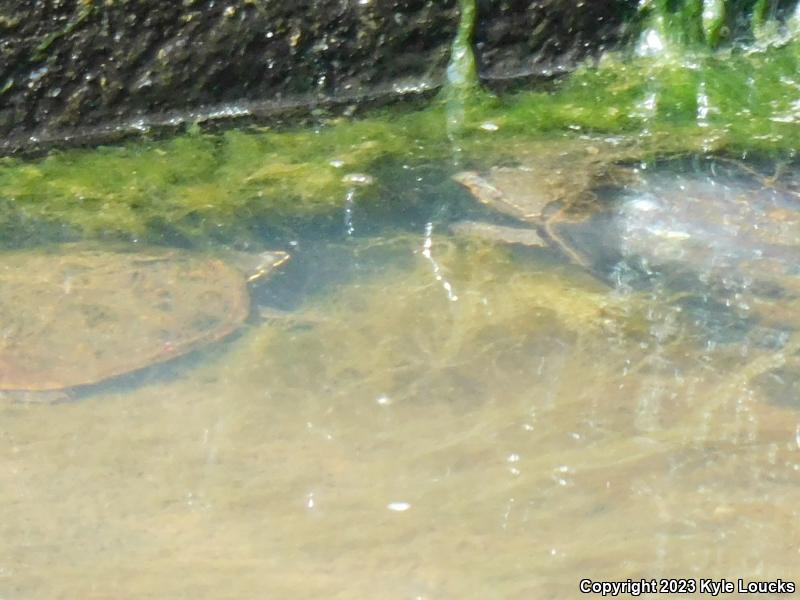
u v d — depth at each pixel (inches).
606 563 203.9
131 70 352.8
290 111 372.5
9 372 256.8
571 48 389.7
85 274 291.9
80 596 197.2
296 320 279.0
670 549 207.3
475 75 379.9
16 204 327.9
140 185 339.0
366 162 350.6
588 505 219.3
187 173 345.4
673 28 391.5
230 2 350.9
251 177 343.6
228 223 320.2
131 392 253.1
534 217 319.0
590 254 302.7
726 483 225.0
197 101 363.9
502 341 271.7
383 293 290.4
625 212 318.0
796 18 397.1
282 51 362.6
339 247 309.9
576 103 379.6
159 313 277.7
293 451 235.3
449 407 249.3
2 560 205.5
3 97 345.4
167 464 231.1
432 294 289.6
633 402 250.7
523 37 383.2
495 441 237.9
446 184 339.0
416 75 378.9
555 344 270.5
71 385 254.2
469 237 313.4
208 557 206.5
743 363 263.7
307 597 196.2
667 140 358.3
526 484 225.1
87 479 226.7
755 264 295.6
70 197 332.2
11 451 234.4
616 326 276.2
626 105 378.9
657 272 296.0
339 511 217.8
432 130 366.9
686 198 321.7
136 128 361.7
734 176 333.7
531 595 196.7
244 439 239.0
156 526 214.1
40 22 338.0
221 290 286.8
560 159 347.3
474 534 211.3
